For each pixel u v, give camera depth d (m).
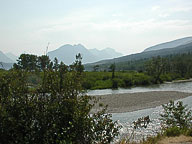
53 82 4.80
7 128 4.20
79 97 5.03
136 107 26.81
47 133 4.36
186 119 11.07
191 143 8.60
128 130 15.28
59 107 4.62
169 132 10.05
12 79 4.59
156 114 22.28
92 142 4.96
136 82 62.12
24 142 4.21
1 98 4.30
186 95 36.84
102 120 5.30
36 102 4.57
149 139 9.48
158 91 42.91
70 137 4.52
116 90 48.69
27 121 4.39
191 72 84.50
